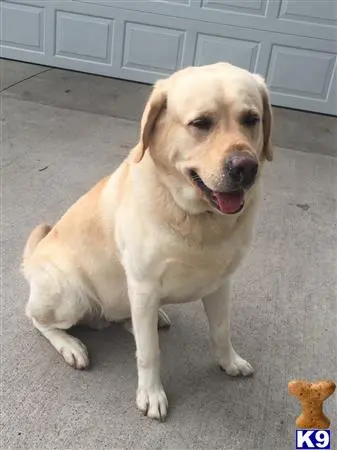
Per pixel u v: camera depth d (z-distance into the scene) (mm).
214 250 1281
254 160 1106
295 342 1730
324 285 2016
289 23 3771
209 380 1568
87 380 1532
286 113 3898
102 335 1707
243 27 3875
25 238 2121
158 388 1458
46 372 1543
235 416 1458
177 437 1385
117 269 1471
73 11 4051
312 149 3303
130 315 1630
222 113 1154
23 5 4113
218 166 1113
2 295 1810
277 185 2771
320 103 3938
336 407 1505
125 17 3988
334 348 1717
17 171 2643
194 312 1826
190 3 3871
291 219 2455
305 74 3889
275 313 1848
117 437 1370
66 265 1526
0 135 3023
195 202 1209
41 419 1398
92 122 3357
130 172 1344
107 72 4203
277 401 1515
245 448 1371
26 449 1319
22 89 3758
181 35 3988
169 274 1306
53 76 4086
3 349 1604
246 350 1685
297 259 2154
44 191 2490
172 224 1249
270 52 3904
